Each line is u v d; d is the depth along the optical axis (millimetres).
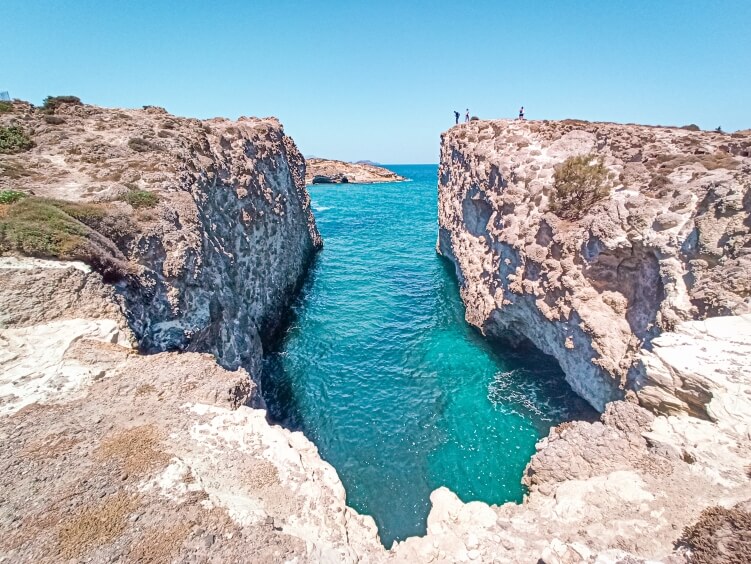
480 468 15797
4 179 16094
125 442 7918
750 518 7273
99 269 11938
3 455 7277
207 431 8672
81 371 9594
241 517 6582
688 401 10680
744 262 11930
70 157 19594
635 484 9438
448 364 22953
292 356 24094
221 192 23797
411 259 46219
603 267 17172
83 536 5922
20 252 11180
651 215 15445
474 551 9094
